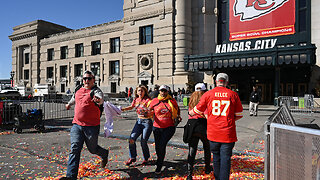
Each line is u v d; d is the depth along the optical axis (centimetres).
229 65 1975
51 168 432
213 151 314
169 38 2681
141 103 443
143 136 439
